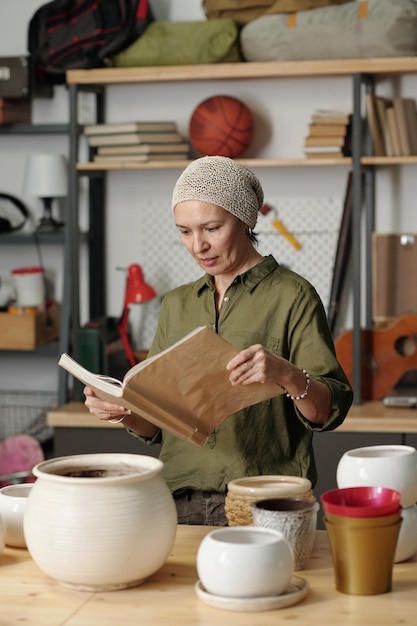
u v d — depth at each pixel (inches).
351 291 193.0
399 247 184.1
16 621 62.0
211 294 98.7
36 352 187.8
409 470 73.0
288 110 192.1
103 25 179.0
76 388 184.4
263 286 96.0
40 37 183.0
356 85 171.8
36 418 199.3
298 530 69.5
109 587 67.4
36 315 188.5
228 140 180.1
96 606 64.5
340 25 170.7
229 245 92.5
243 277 96.1
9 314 187.6
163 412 77.8
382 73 186.1
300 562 70.8
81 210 201.6
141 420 96.8
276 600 63.0
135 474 67.7
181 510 96.4
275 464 94.6
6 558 76.1
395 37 169.8
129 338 200.4
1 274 204.8
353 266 171.9
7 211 202.1
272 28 173.9
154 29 179.3
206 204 91.0
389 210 191.3
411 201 190.4
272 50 174.4
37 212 202.8
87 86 189.2
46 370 204.1
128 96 197.3
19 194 203.0
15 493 81.4
